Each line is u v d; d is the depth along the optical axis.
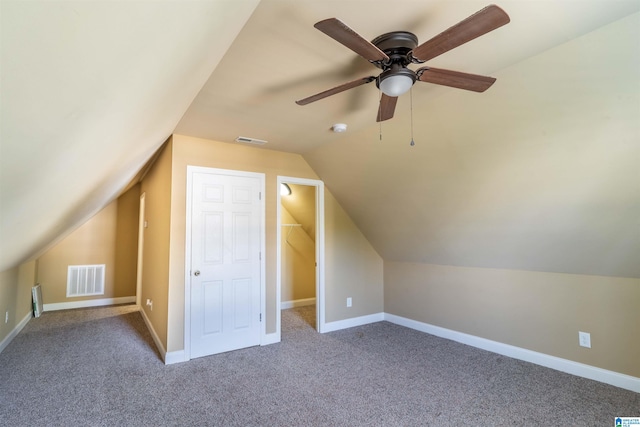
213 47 1.46
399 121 2.74
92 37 0.59
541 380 2.79
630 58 1.65
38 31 0.47
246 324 3.57
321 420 2.20
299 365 3.10
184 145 3.30
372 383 2.73
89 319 4.72
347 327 4.36
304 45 1.75
